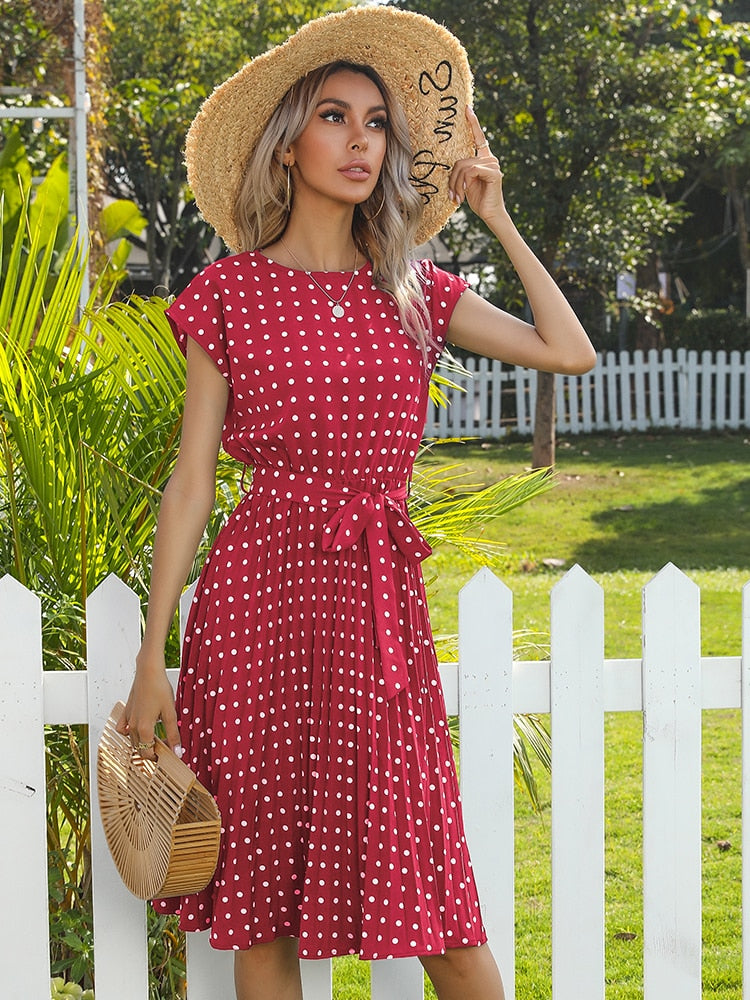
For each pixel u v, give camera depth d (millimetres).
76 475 2607
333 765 2207
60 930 2641
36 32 7508
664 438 14219
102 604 2396
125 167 17844
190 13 14789
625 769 4812
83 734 2605
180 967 2689
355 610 2219
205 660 2266
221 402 2293
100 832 2430
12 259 2668
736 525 9320
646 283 16953
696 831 2625
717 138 12031
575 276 11812
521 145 10734
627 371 14781
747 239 18766
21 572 2641
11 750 2365
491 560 3215
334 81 2305
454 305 2410
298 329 2234
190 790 2123
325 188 2287
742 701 2654
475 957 2271
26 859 2379
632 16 10852
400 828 2186
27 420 2521
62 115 7473
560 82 10531
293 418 2207
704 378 14625
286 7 14906
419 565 2324
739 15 18219
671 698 2607
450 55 2469
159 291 2779
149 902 2566
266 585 2232
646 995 2631
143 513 2729
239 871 2217
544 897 3840
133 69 14961
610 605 7078
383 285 2307
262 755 2221
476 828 2539
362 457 2242
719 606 6977
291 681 2225
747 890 2674
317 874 2203
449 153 2543
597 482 11141
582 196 10781
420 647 2268
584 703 2576
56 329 2730
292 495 2242
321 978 2510
